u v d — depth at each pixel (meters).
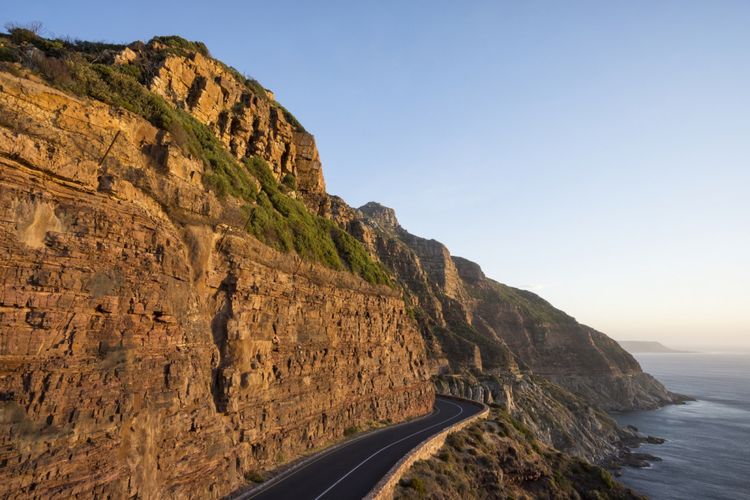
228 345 23.77
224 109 38.88
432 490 28.30
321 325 35.34
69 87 18.38
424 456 33.88
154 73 30.69
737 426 124.12
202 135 31.00
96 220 16.47
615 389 165.25
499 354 128.62
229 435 22.38
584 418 116.06
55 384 13.81
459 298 174.62
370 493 22.06
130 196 18.48
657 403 166.00
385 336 47.81
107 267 16.47
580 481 48.62
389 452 31.69
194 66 35.78
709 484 73.06
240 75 47.34
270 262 29.56
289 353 30.17
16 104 15.33
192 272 22.12
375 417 41.66
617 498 46.28
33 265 14.06
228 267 25.05
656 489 70.56
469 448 41.50
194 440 19.19
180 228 21.95
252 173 38.88
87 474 13.90
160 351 18.34
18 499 12.09
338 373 36.66
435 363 106.56
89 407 14.62
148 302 17.89
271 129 47.66
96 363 15.29
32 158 14.59
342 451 31.62
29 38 21.12
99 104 18.95
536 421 103.12
